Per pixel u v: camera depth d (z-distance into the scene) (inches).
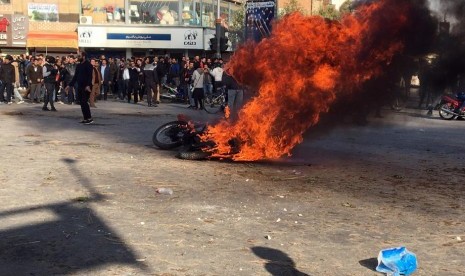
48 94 719.1
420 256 192.1
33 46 1517.0
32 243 191.9
